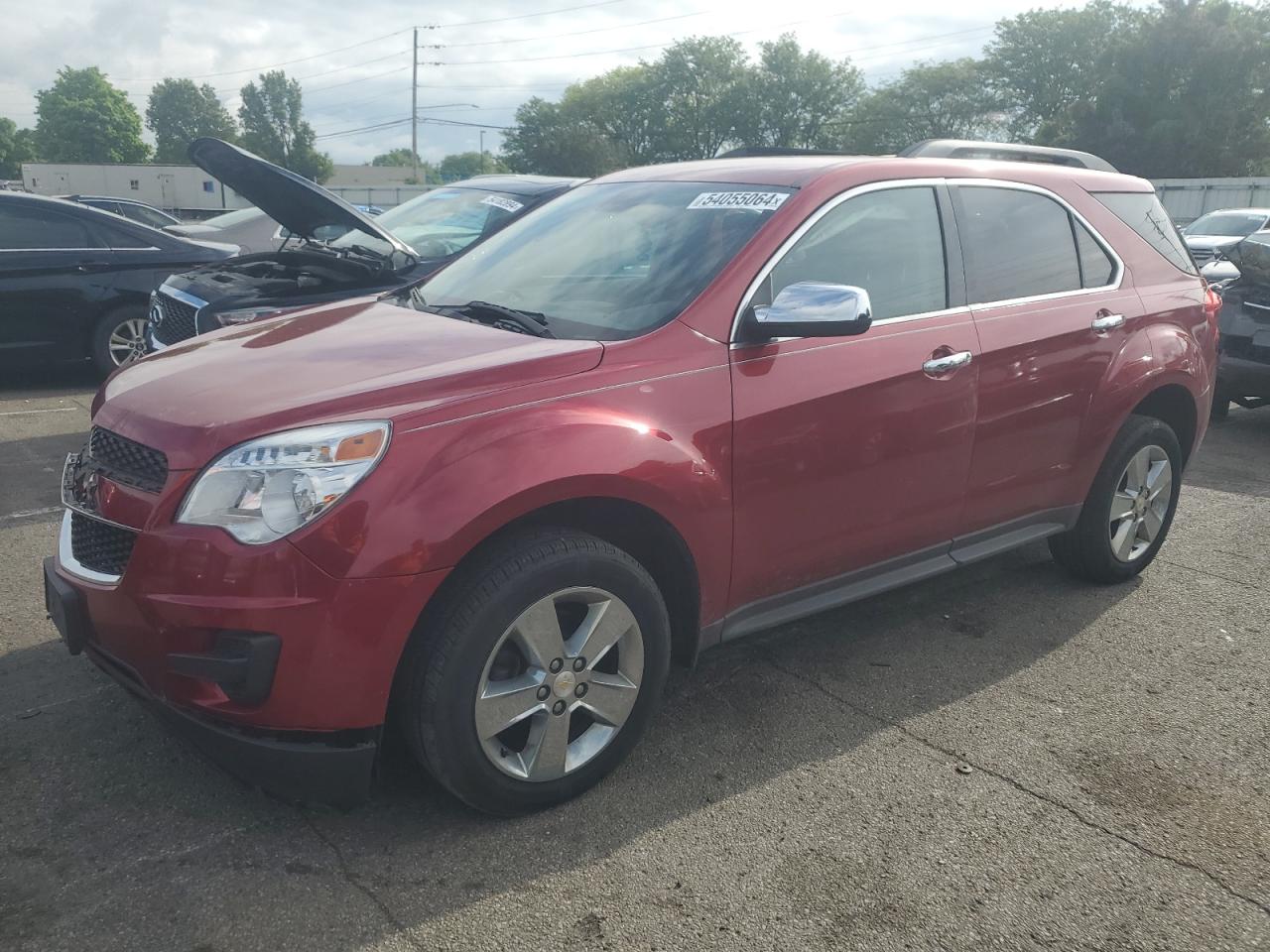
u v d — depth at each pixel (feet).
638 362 9.37
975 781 9.96
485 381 8.71
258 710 7.90
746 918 7.98
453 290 12.17
